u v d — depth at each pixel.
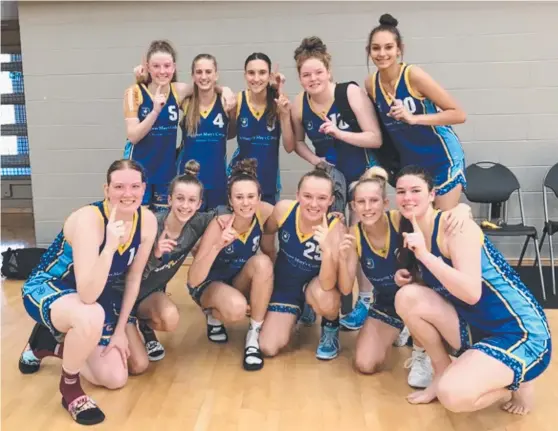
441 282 2.19
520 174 4.41
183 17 4.33
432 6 4.22
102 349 2.56
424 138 2.95
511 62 4.27
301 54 3.00
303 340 3.15
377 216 2.51
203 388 2.58
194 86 3.29
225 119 3.35
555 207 4.44
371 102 3.04
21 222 5.98
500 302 2.21
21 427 2.25
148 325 2.89
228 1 4.29
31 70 4.46
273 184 3.38
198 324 3.37
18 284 4.09
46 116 4.52
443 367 2.42
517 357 2.11
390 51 2.82
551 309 3.54
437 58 4.29
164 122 3.34
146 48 4.38
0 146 6.17
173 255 2.67
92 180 4.59
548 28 4.21
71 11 4.37
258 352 2.83
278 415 2.34
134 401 2.46
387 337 2.74
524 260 4.53
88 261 2.24
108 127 4.51
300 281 2.93
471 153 4.40
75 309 2.23
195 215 2.75
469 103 4.34
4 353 2.94
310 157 3.25
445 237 2.26
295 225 2.78
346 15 4.27
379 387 2.59
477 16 4.22
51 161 4.58
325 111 3.06
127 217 2.35
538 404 2.41
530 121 4.34
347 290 2.77
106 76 4.44
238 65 4.37
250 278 2.88
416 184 2.27
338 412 2.36
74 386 2.35
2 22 5.70
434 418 2.31
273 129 3.28
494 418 2.30
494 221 4.27
